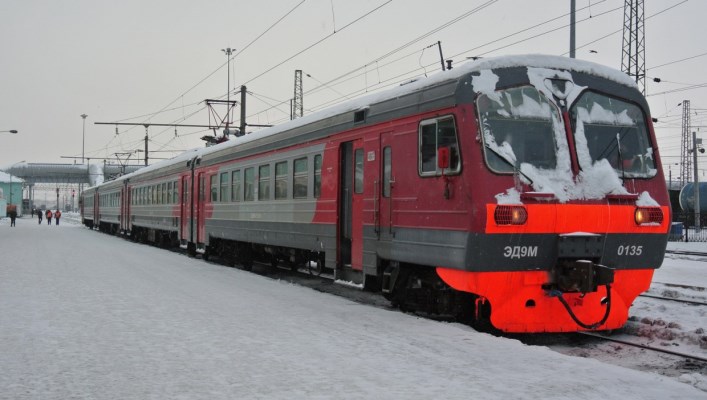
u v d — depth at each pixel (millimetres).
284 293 10641
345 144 11031
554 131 7859
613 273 7512
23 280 12430
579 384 5141
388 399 4734
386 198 9461
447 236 7945
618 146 8180
